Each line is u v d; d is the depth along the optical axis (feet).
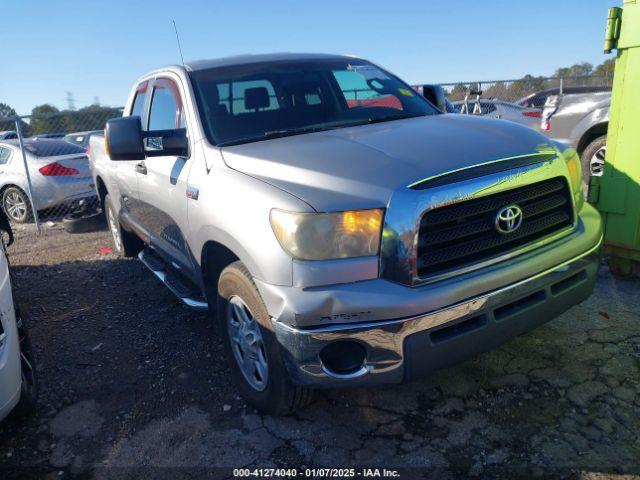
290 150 9.21
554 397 9.36
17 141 30.58
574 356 10.52
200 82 11.81
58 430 9.79
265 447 8.80
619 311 12.17
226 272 9.22
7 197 30.42
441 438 8.64
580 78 45.70
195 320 14.03
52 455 9.12
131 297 16.25
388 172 7.76
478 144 8.67
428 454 8.30
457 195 7.51
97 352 12.72
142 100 15.01
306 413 9.55
